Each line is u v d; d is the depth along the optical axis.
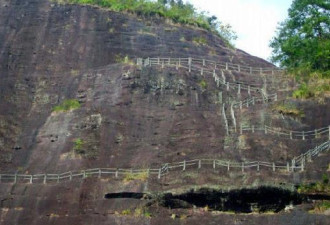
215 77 52.06
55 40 58.94
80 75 52.88
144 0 64.75
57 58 56.91
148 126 46.44
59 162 43.81
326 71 50.75
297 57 54.31
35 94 52.75
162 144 44.06
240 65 57.31
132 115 47.38
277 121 44.56
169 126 45.91
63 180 42.25
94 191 39.38
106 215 37.72
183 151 42.41
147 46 58.91
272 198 36.69
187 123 45.59
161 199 37.41
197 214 36.59
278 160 40.62
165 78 50.22
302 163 38.53
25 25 60.56
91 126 45.91
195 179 37.88
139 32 60.44
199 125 45.28
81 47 58.12
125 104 48.34
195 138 43.81
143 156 43.03
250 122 44.78
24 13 61.91
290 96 48.41
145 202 37.66
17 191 41.47
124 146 44.56
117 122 46.44
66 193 39.94
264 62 59.59
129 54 57.69
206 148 42.38
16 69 55.53
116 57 57.16
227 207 36.97
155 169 41.16
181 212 36.78
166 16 63.41
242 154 41.06
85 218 38.00
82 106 49.50
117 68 51.69
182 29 62.22
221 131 44.59
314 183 36.94
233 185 37.16
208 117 46.47
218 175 38.03
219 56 59.16
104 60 56.75
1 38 58.84
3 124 49.06
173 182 38.25
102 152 44.00
